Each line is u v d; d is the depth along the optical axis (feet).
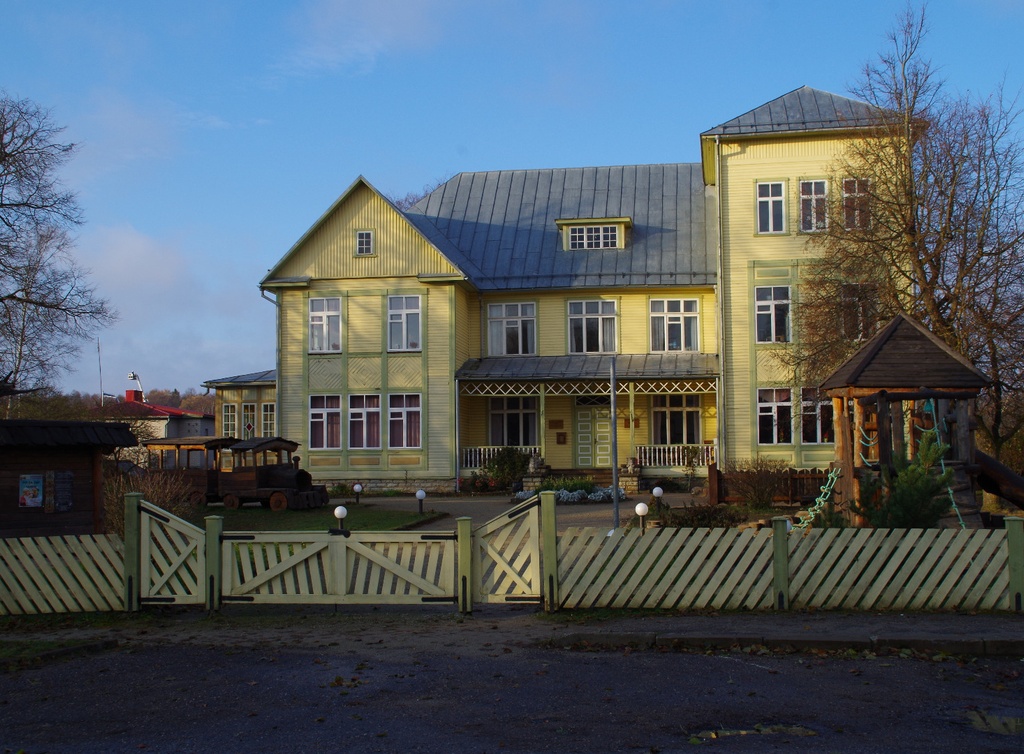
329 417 117.50
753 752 21.04
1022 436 104.42
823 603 36.47
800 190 108.27
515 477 112.98
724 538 37.01
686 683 27.20
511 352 122.62
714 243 122.01
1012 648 30.27
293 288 118.42
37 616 39.78
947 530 35.99
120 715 24.86
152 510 40.09
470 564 38.14
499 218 132.16
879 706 24.72
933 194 86.07
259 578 39.14
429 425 115.44
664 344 119.65
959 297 83.61
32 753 21.83
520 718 23.85
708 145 111.96
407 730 22.94
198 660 31.19
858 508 43.52
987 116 85.40
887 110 90.02
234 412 151.02
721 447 108.78
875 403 52.49
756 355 108.78
